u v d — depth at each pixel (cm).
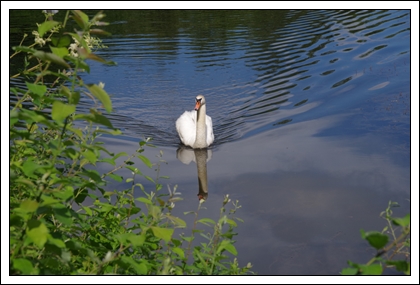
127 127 1209
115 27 2116
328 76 1448
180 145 1134
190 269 432
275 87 1420
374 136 1044
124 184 842
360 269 277
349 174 882
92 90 294
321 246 656
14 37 1827
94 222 482
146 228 344
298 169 915
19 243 300
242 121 1227
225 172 930
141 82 1523
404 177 859
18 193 429
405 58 1536
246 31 2002
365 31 1884
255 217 738
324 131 1095
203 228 689
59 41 333
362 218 727
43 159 413
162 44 1869
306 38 1855
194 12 2327
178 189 848
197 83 1497
